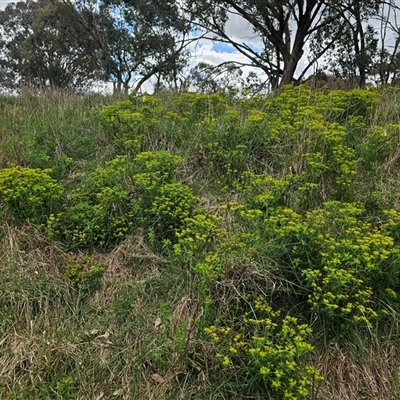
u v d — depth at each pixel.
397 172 4.31
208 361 2.69
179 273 3.34
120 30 15.87
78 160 4.91
